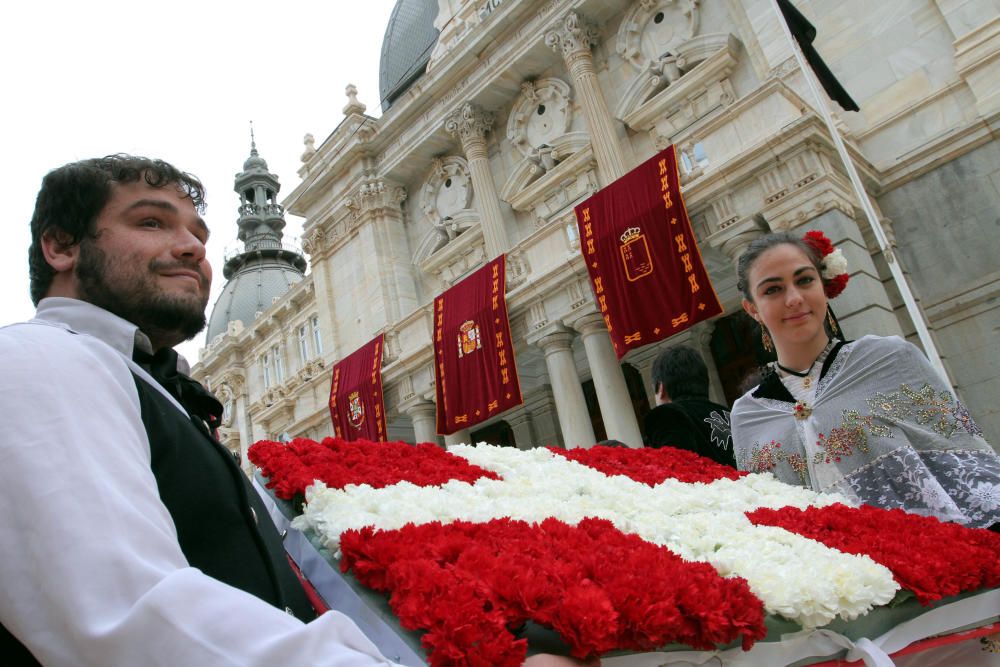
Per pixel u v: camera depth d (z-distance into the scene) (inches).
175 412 55.5
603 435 624.7
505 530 68.1
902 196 450.0
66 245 63.1
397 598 51.7
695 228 446.6
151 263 62.2
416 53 930.7
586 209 493.7
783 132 399.9
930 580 72.5
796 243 125.4
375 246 796.0
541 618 48.1
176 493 50.8
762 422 130.8
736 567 68.6
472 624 44.6
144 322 62.6
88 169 63.9
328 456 92.5
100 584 33.8
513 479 109.8
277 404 855.1
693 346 556.7
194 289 64.7
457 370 574.2
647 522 87.9
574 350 580.4
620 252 463.8
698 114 573.3
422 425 639.1
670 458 135.8
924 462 108.5
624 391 489.4
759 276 124.6
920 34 470.6
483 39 700.7
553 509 86.3
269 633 34.6
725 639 54.5
